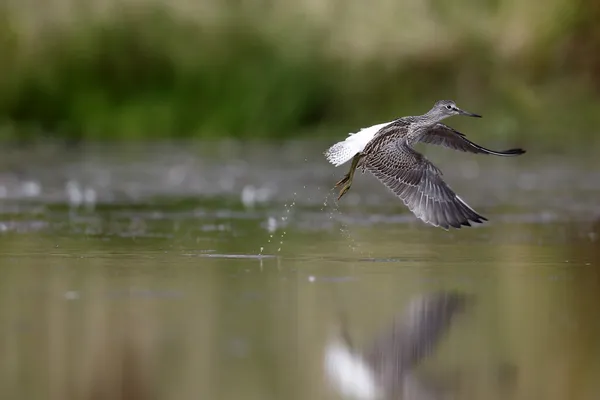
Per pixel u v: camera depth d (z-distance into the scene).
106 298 10.13
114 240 13.63
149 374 7.96
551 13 26.02
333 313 9.66
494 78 26.16
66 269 11.53
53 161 23.80
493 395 7.60
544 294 10.54
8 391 7.55
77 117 26.75
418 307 9.94
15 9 26.75
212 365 8.11
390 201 18.70
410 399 7.54
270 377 8.01
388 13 26.58
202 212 16.81
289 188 20.19
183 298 10.17
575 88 26.11
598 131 25.91
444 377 8.03
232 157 24.66
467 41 26.22
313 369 8.00
